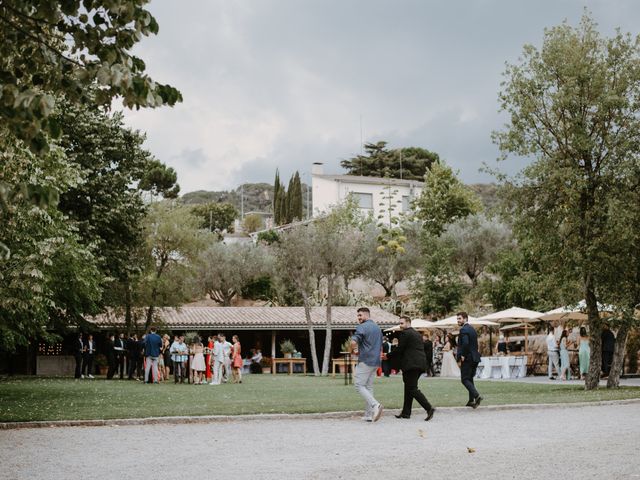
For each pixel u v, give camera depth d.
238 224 126.69
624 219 20.39
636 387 22.56
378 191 73.19
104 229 30.52
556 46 21.84
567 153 22.00
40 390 22.94
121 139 31.05
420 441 10.80
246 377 36.84
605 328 27.45
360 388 13.83
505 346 35.19
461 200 71.56
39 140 5.43
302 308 50.28
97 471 8.34
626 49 21.72
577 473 7.82
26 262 15.66
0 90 5.23
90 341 35.09
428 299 52.81
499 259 50.38
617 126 21.84
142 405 16.69
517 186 22.59
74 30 6.23
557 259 22.36
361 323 14.11
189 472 8.24
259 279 65.81
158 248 42.97
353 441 10.90
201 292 64.56
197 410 15.03
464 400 17.47
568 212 21.88
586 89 21.81
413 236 61.56
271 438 11.32
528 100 21.89
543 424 12.78
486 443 10.45
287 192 102.88
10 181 11.88
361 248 56.56
